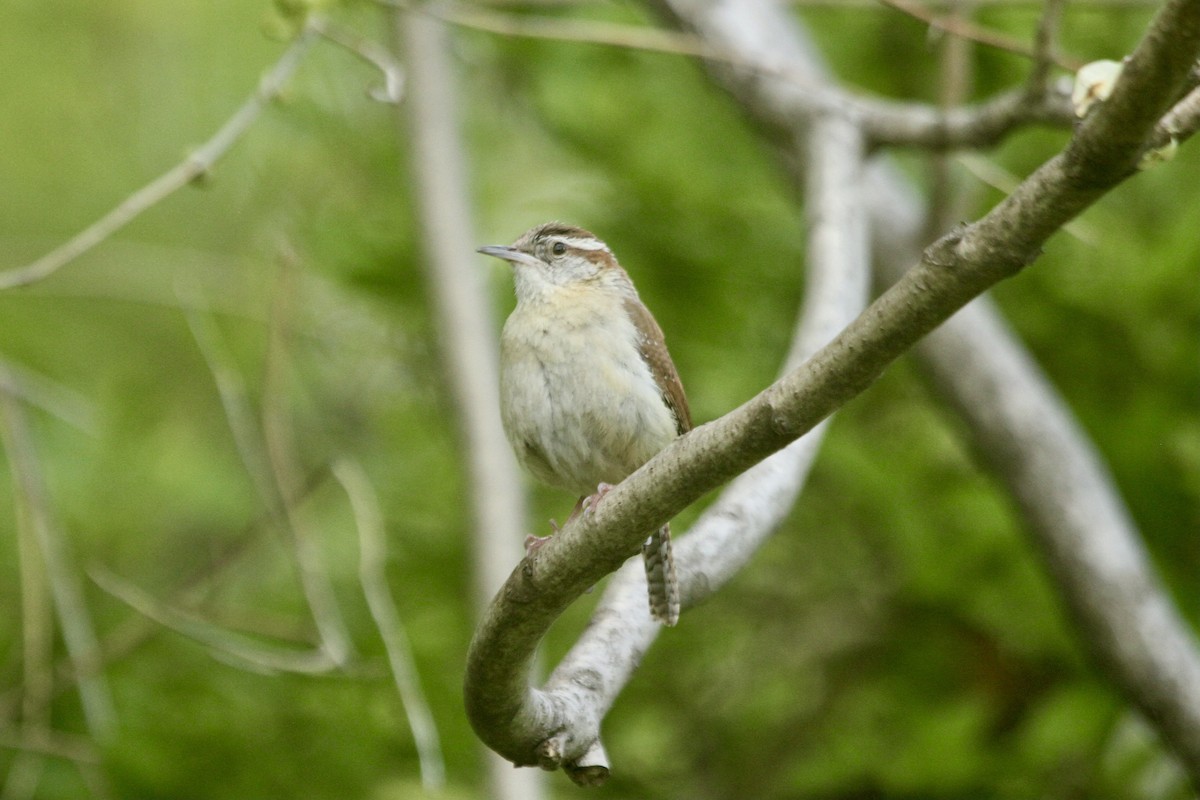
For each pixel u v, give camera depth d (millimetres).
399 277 11875
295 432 12375
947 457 11445
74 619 9414
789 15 12586
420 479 11945
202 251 12906
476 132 13312
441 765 9789
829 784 10594
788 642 11805
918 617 11328
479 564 9906
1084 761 10281
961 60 10227
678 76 12750
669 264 11656
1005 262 4277
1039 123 9297
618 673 6168
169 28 13203
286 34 7824
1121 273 11000
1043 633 10641
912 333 4473
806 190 10125
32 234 12586
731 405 11281
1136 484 11016
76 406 11438
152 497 11570
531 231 9172
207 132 12945
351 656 9992
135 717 10211
